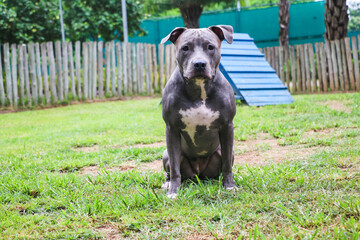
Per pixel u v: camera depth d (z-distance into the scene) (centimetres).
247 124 739
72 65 1403
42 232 297
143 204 338
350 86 1293
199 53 357
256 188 368
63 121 977
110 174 456
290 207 311
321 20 2381
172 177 379
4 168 522
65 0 2106
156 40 2642
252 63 1098
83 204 344
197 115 371
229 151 388
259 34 2502
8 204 369
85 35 2217
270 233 270
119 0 2094
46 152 620
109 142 670
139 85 1528
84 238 283
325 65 1343
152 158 544
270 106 964
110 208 331
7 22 1579
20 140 748
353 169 407
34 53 1369
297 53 1393
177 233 279
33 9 1669
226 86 383
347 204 299
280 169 421
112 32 2139
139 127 798
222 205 331
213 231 277
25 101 1376
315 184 365
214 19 2547
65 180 426
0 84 1348
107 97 1487
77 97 1427
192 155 416
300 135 618
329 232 259
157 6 1880
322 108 864
